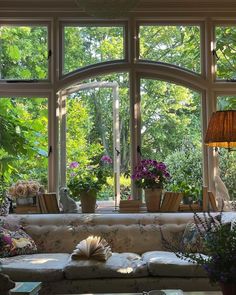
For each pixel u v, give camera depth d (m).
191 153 4.85
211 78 4.83
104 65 4.84
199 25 4.91
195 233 3.72
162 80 4.90
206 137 3.79
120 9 2.87
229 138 3.62
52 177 4.72
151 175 4.42
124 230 4.03
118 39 4.91
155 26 4.92
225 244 2.00
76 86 4.90
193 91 4.90
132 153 4.79
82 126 4.88
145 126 4.86
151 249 3.96
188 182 4.80
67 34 4.90
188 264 3.26
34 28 4.89
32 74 4.84
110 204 4.79
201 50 4.90
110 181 4.83
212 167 4.75
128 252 3.93
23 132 4.79
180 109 4.90
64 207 4.46
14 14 4.78
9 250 3.59
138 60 4.86
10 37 4.88
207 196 4.44
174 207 4.40
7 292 2.01
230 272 1.96
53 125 4.75
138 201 4.46
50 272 3.21
